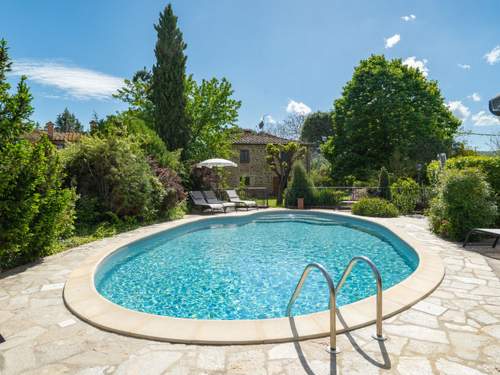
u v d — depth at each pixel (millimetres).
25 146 5805
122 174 10016
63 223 7062
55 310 3797
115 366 2615
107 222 9773
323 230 11102
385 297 3916
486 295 4086
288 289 5395
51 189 6316
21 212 5465
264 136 31688
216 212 14758
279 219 13453
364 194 17156
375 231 10664
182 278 6023
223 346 2916
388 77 23516
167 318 3432
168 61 17891
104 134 11539
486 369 2504
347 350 2807
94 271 5316
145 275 6215
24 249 5734
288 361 2654
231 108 22328
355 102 24547
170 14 18000
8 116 5492
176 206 12883
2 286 4656
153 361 2688
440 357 2676
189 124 18953
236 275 6176
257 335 3025
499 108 4996
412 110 23703
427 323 3309
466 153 22078
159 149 14031
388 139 24500
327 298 4945
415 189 13641
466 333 3088
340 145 25969
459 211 7359
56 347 2932
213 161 16047
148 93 21781
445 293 4164
